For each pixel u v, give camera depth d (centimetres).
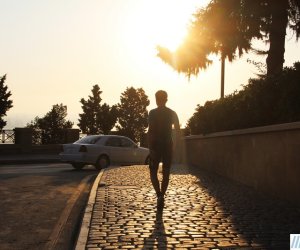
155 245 654
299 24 1942
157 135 957
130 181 1402
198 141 2131
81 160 2181
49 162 2909
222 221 809
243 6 1931
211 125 1825
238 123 1419
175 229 750
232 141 1477
